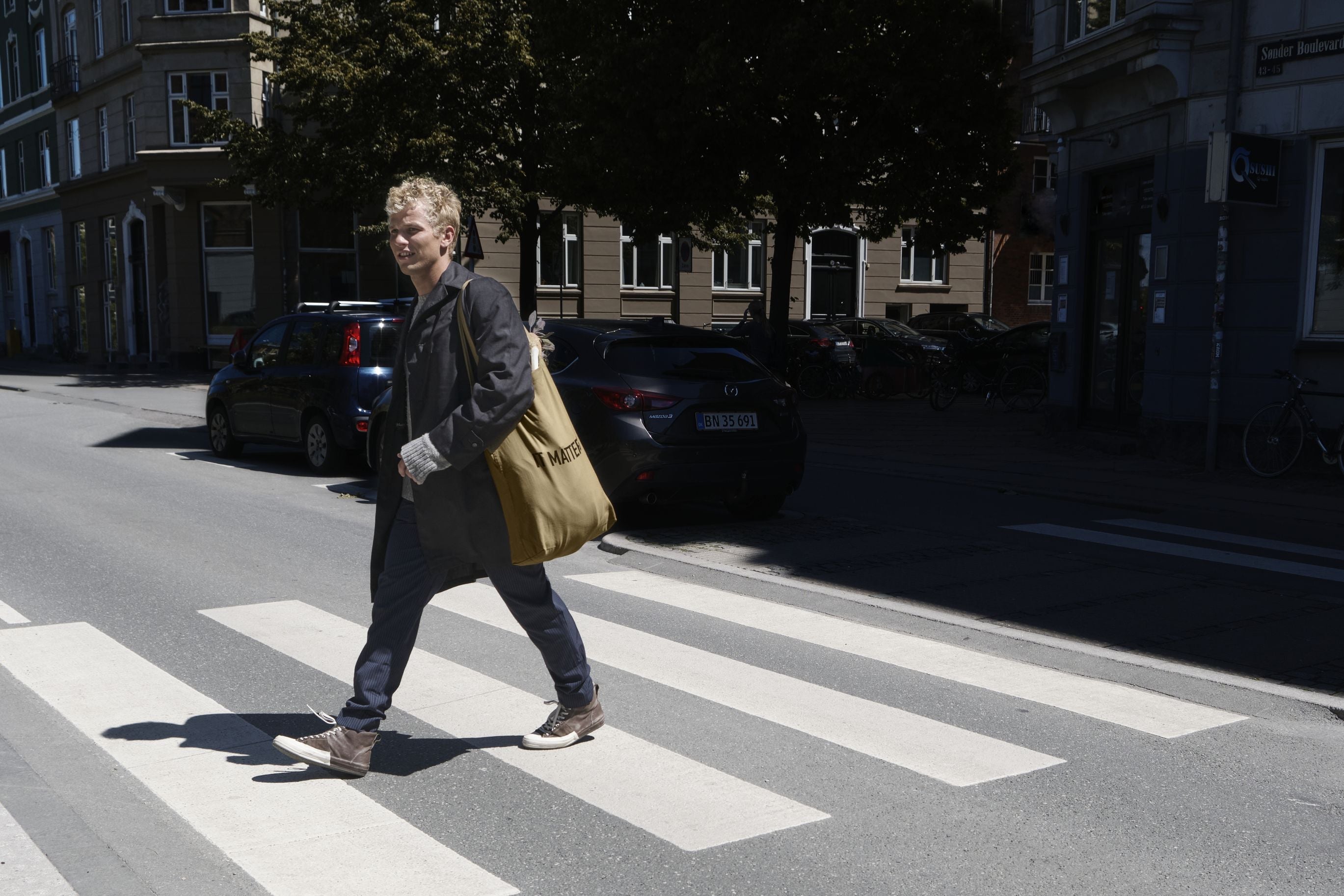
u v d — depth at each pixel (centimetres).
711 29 1883
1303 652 583
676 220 2039
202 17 3188
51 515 960
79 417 1941
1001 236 3862
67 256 4141
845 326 2808
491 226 3422
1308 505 1040
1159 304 1337
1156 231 1338
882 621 633
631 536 881
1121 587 719
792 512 1002
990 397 2111
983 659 562
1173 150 1310
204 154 3206
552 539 384
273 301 3250
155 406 2178
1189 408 1305
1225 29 1247
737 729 457
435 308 383
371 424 1123
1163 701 502
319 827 363
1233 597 695
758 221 3312
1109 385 1510
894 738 450
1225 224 1211
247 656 555
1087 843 357
